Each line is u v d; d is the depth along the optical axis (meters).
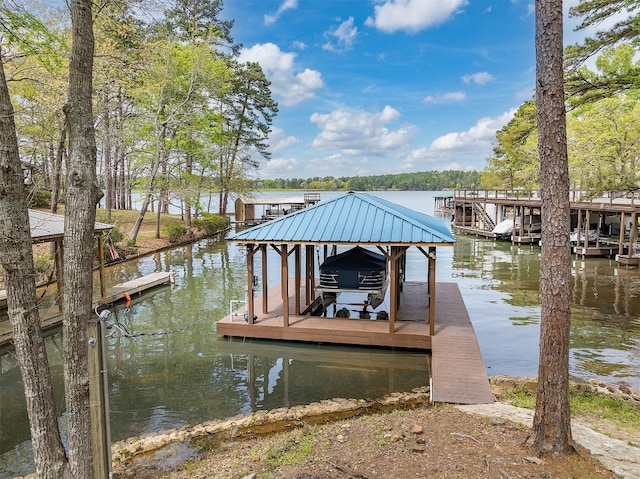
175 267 22.09
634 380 8.69
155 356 10.42
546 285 4.58
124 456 6.08
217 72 28.16
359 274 11.53
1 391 8.74
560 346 4.56
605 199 25.41
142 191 26.08
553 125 4.43
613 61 20.62
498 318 13.15
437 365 8.54
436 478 4.38
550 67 4.39
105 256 21.53
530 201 28.11
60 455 3.95
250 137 40.34
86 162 3.76
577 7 13.13
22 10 8.53
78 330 3.84
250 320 11.05
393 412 6.72
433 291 10.20
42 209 24.77
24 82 15.16
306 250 12.78
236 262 23.84
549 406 4.63
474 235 35.28
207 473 5.24
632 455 4.81
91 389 4.08
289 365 9.77
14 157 3.59
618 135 26.48
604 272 19.38
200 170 31.41
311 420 7.09
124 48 18.94
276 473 4.80
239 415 7.42
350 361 9.91
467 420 5.91
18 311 3.71
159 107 24.58
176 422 7.27
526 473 4.32
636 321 12.52
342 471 4.70
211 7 31.31
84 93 3.74
